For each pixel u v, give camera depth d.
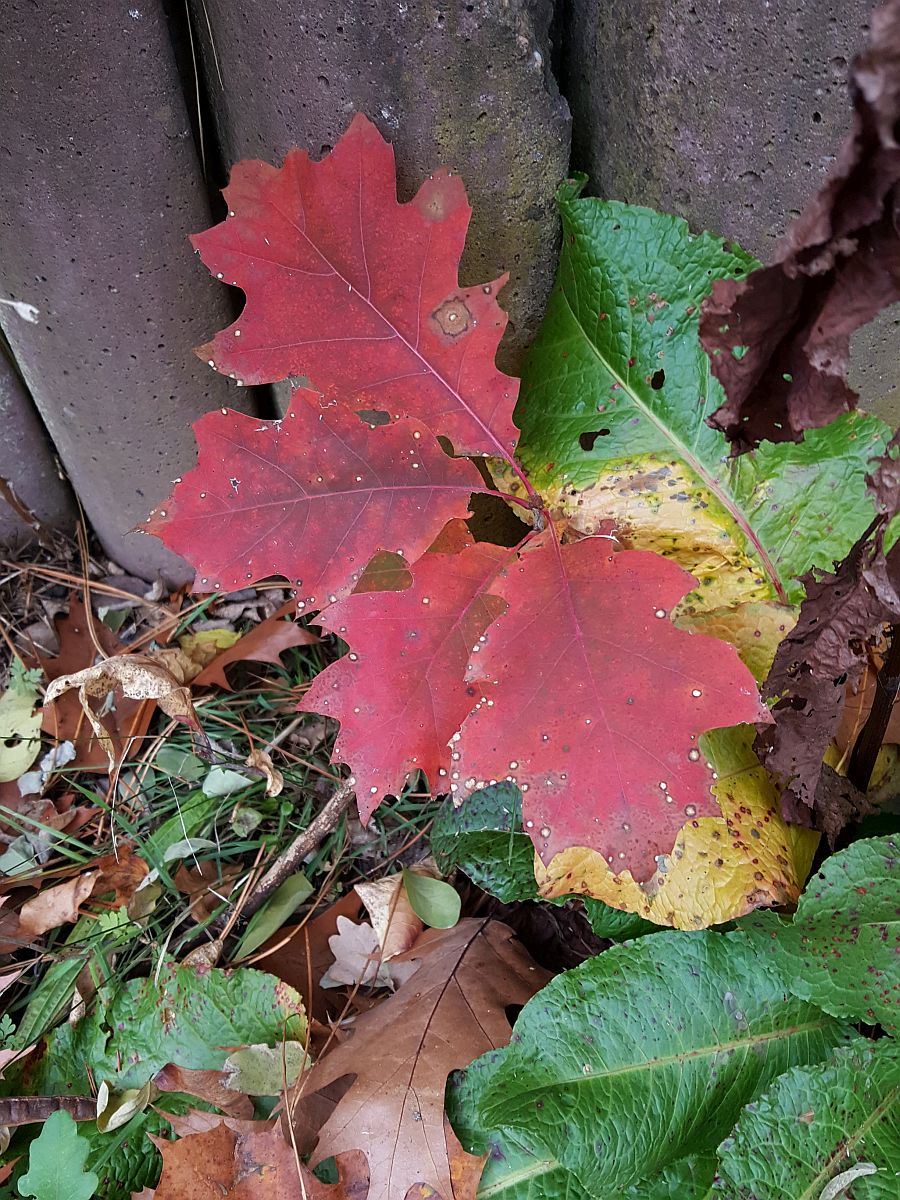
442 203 0.31
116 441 0.49
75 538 0.57
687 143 0.36
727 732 0.37
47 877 0.46
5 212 0.39
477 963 0.42
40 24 0.34
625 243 0.38
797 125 0.33
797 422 0.24
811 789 0.34
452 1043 0.39
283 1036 0.39
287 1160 0.36
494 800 0.41
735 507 0.39
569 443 0.40
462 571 0.32
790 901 0.35
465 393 0.33
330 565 0.32
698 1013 0.36
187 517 0.31
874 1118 0.34
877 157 0.19
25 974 0.44
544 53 0.36
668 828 0.28
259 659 0.51
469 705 0.32
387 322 0.32
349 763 0.33
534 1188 0.36
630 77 0.37
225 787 0.48
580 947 0.45
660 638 0.29
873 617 0.30
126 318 0.43
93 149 0.38
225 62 0.37
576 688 0.29
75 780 0.49
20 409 0.50
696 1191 0.36
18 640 0.53
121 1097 0.40
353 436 0.31
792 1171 0.33
